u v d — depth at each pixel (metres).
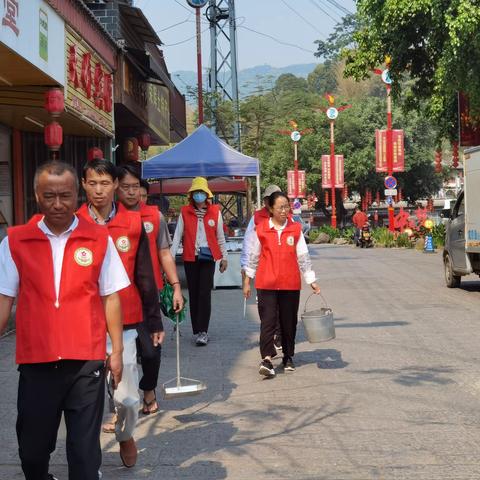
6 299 3.79
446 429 5.84
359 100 69.75
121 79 17.62
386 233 39.78
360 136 66.81
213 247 9.71
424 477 4.78
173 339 10.20
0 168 14.85
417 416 6.22
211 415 6.40
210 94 35.81
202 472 4.98
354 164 65.00
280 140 64.44
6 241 3.80
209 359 8.82
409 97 27.14
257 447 5.50
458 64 20.72
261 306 7.78
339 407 6.56
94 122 15.43
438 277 18.72
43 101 13.08
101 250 3.85
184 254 9.74
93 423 3.79
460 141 25.33
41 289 3.76
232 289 16.59
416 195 71.38
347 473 4.89
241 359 8.80
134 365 5.09
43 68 11.28
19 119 14.45
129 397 5.00
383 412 6.36
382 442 5.54
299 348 9.37
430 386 7.25
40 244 3.78
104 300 3.96
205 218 9.70
